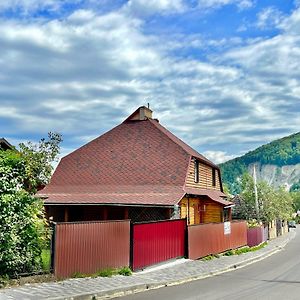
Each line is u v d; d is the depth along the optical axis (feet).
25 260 39.70
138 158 106.83
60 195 100.94
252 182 180.55
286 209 212.43
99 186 104.32
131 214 91.45
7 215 38.04
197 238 76.07
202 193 105.81
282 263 79.41
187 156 103.09
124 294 41.39
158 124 119.14
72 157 112.78
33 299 33.22
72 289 38.29
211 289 45.96
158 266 61.16
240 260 78.33
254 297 41.27
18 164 40.60
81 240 46.24
